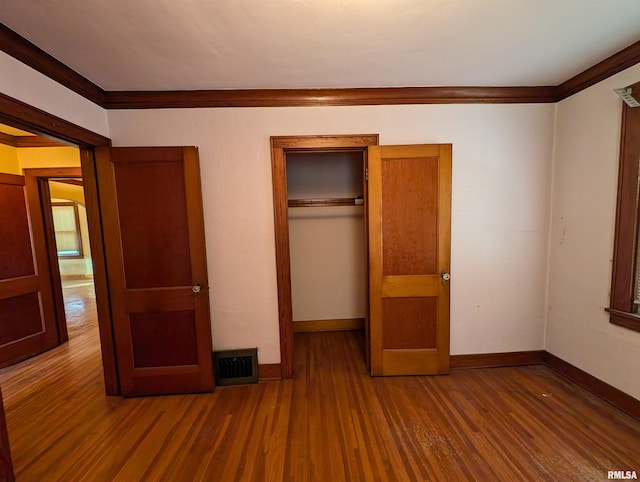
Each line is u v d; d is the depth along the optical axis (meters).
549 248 2.50
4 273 2.85
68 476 1.57
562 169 2.35
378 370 2.47
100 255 2.21
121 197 2.18
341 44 1.67
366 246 2.49
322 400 2.17
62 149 3.10
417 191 2.34
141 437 1.84
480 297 2.53
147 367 2.28
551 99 2.36
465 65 1.95
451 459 1.61
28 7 1.30
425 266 2.40
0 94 1.42
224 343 2.43
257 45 1.66
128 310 2.23
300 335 3.42
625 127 1.87
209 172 2.31
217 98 2.24
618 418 1.89
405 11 1.41
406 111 2.34
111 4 1.30
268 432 1.85
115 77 1.97
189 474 1.56
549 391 2.21
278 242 2.37
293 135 2.31
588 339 2.18
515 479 1.48
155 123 2.25
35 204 3.10
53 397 2.29
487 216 2.46
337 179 3.41
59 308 3.32
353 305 3.54
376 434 1.81
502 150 2.40
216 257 2.38
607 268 2.03
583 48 1.78
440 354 2.45
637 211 1.84
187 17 1.41
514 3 1.37
